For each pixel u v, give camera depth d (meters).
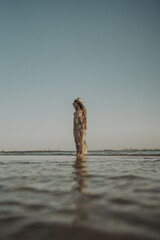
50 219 5.98
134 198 8.30
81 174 15.69
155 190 9.78
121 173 16.19
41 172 17.19
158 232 5.07
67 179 13.23
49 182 12.09
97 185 11.11
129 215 6.27
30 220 5.90
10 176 14.75
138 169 19.19
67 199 8.20
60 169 19.55
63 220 5.90
